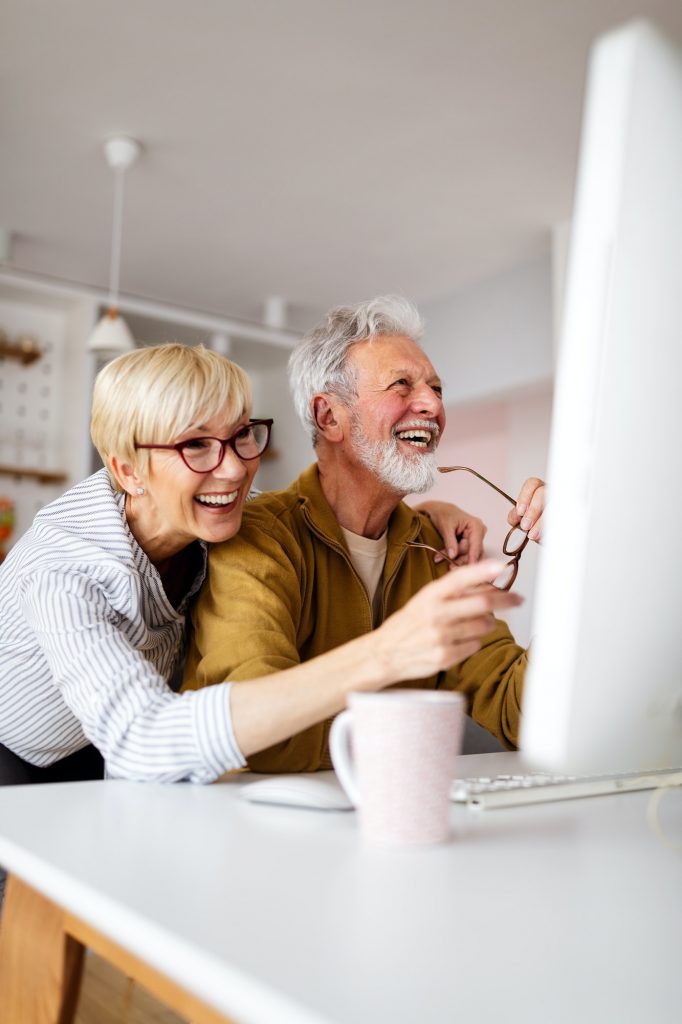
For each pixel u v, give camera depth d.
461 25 2.85
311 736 1.09
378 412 1.35
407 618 0.71
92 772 1.31
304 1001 0.33
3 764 1.21
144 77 3.14
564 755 0.44
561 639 0.43
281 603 1.06
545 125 3.43
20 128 3.47
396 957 0.38
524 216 4.20
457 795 0.70
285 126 3.45
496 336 4.86
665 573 0.46
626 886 0.49
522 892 0.47
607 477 0.42
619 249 0.40
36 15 2.81
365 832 0.59
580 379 0.41
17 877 0.59
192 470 1.05
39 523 1.12
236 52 2.99
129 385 1.06
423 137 3.52
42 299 4.82
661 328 0.42
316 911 0.43
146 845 0.56
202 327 5.16
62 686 0.90
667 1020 0.32
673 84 0.41
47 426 4.95
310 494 1.35
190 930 0.40
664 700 0.48
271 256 4.68
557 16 2.80
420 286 5.07
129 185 3.92
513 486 5.28
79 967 0.54
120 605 1.03
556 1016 0.32
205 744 0.76
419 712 0.56
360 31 2.88
